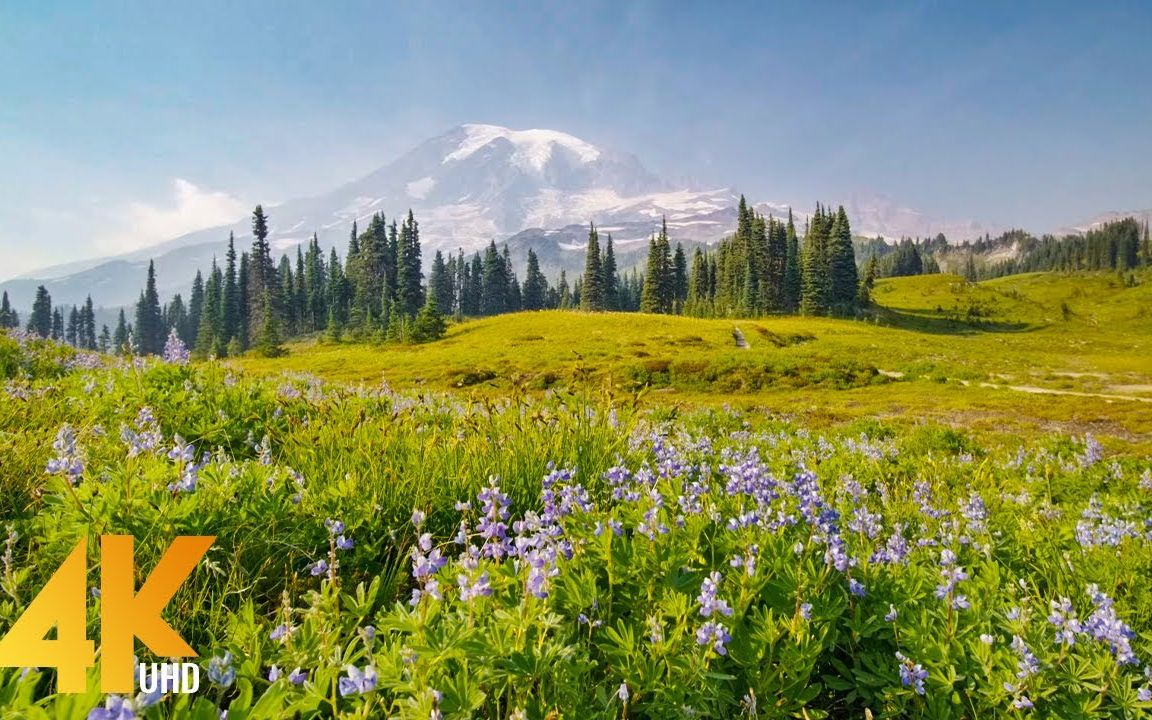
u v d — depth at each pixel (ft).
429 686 6.61
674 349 217.77
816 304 390.42
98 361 38.34
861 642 10.15
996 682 8.63
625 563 10.00
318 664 7.30
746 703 8.08
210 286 519.60
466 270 596.29
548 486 11.69
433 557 7.94
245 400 21.71
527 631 8.01
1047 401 114.73
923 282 595.47
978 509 16.07
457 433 17.57
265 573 10.61
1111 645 8.87
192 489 10.82
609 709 7.21
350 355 267.59
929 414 99.04
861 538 12.89
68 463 10.58
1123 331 441.27
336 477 14.39
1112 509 21.42
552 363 185.78
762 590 10.12
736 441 32.71
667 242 442.09
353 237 532.73
